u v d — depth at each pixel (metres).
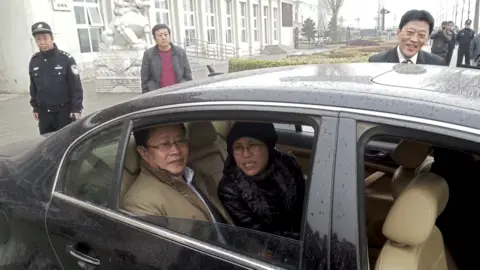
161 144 1.75
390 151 1.88
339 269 1.16
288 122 1.32
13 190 2.03
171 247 1.49
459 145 1.09
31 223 1.91
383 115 1.18
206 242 1.44
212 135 2.00
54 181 1.88
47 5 14.04
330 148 1.21
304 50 35.03
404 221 1.30
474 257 1.76
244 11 31.11
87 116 1.95
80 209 1.75
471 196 1.72
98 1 17.08
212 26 26.86
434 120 1.13
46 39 4.70
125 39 12.51
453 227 1.75
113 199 1.68
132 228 1.60
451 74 1.61
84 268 1.70
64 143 1.91
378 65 1.84
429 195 1.33
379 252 1.44
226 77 1.79
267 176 1.86
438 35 10.33
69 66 4.86
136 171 1.79
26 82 13.36
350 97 1.25
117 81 12.24
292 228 1.76
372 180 1.95
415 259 1.32
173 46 5.68
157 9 20.97
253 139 1.78
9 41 13.24
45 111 4.90
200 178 1.98
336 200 1.19
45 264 1.89
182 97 1.57
